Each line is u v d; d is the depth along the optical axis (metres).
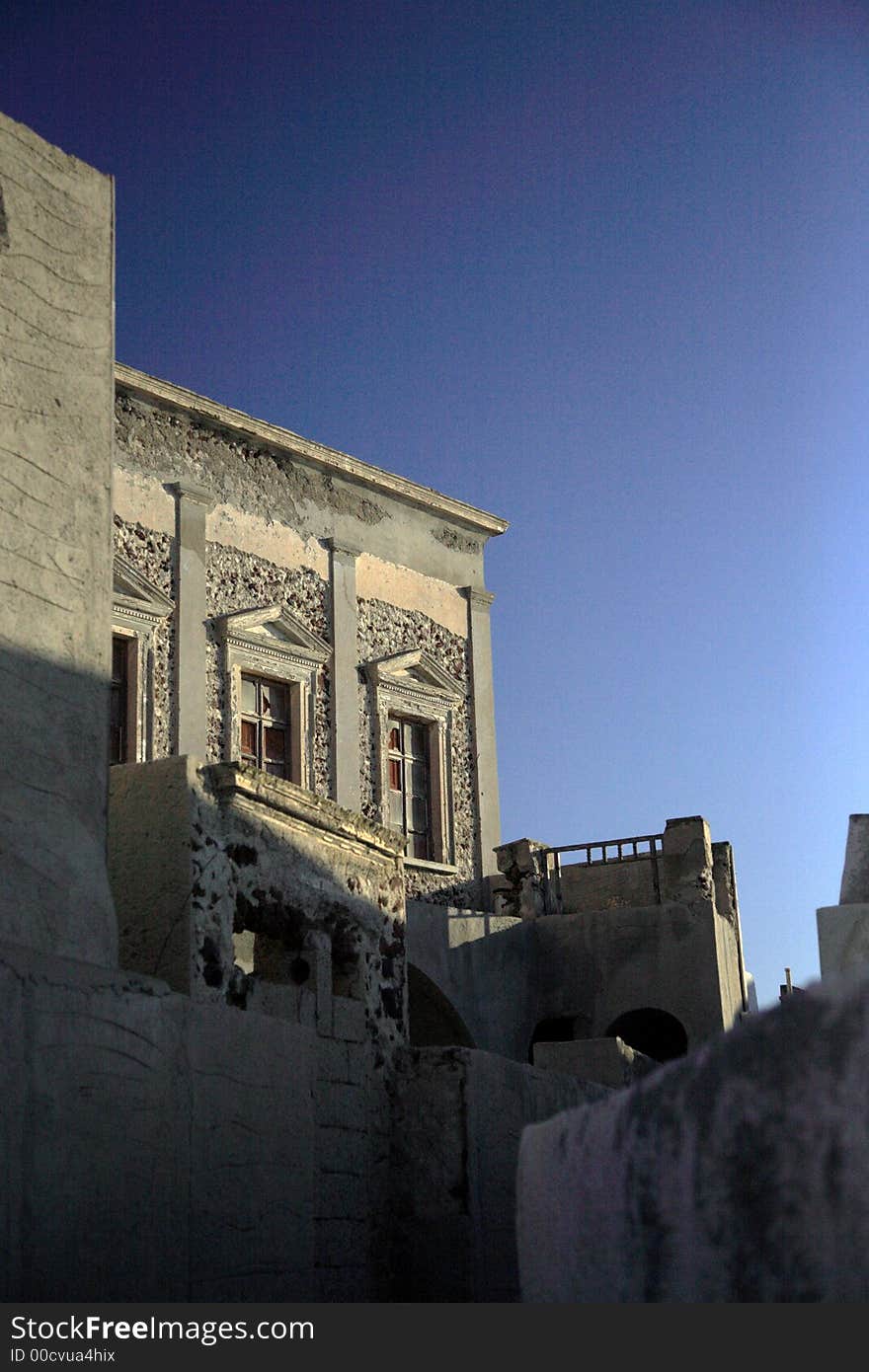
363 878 9.70
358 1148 8.94
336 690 21.11
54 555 7.26
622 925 18.70
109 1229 5.91
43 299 7.56
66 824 6.92
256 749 20.19
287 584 20.95
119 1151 6.08
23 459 7.18
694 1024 18.03
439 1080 9.50
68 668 7.18
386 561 22.62
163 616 19.05
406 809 22.11
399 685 22.11
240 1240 7.01
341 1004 9.05
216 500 20.22
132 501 19.11
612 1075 13.15
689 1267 2.30
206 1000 7.72
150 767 8.02
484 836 22.86
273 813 8.67
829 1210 1.93
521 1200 3.64
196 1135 6.72
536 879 19.44
